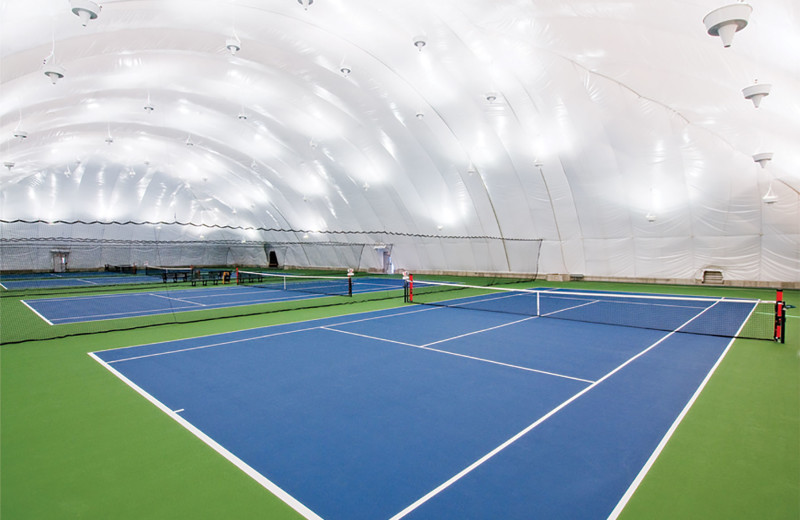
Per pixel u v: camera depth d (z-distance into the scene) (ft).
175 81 63.93
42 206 106.22
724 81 37.24
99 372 22.26
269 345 28.30
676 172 59.16
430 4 41.11
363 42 50.31
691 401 17.53
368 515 10.16
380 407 17.12
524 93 56.29
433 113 65.16
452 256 90.84
